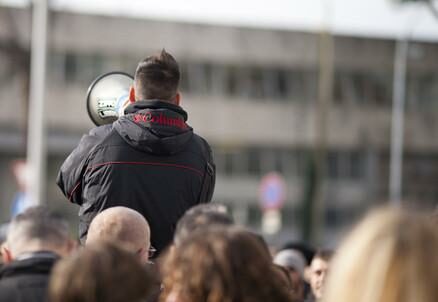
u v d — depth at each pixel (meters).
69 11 67.94
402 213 4.57
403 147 76.94
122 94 8.66
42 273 6.93
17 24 63.12
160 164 7.94
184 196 8.02
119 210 7.25
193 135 8.21
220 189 73.56
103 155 7.91
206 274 5.26
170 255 5.47
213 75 73.00
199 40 72.25
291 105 74.44
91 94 8.77
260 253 5.40
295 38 74.25
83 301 5.07
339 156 75.88
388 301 4.38
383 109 76.12
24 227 7.17
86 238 7.87
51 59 67.56
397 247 4.43
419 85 76.69
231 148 73.56
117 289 5.09
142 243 7.16
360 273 4.45
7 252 7.91
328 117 74.88
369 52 75.88
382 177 76.56
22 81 62.72
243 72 73.62
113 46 69.00
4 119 63.91
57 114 67.19
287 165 74.62
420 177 77.75
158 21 70.56
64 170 8.10
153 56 8.12
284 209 74.25
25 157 61.78
